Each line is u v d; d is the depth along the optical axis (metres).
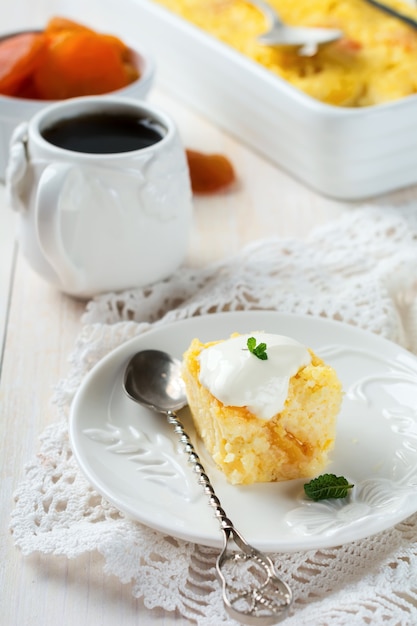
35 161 0.83
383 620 0.66
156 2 1.14
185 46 1.04
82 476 0.74
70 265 0.83
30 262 0.86
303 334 0.80
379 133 0.93
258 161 1.03
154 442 0.74
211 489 0.71
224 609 0.67
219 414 0.72
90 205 0.82
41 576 0.70
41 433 0.78
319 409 0.72
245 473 0.72
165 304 0.88
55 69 0.96
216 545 0.68
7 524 0.72
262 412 0.72
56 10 1.25
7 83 0.95
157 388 0.77
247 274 0.88
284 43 1.02
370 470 0.73
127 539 0.70
